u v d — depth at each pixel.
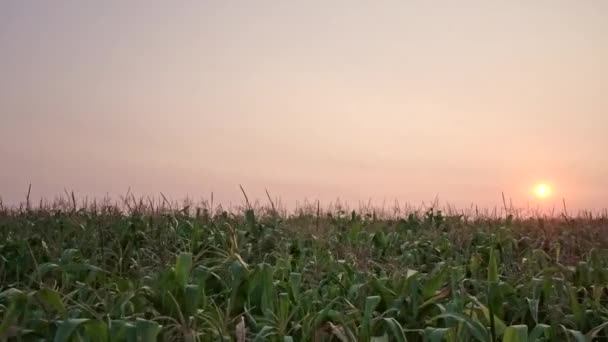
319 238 11.07
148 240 10.67
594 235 12.54
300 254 10.46
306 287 8.12
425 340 5.87
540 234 13.02
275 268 8.34
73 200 13.97
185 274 6.82
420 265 10.82
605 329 6.59
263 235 11.31
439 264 9.48
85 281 8.12
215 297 7.75
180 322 6.25
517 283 8.23
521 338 5.54
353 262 9.24
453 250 11.31
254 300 7.07
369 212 16.12
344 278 8.29
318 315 6.31
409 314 6.71
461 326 5.95
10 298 6.40
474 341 6.12
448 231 13.91
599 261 9.30
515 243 11.75
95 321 5.48
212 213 13.79
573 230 13.41
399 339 5.76
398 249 12.31
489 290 6.62
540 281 7.46
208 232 11.90
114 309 6.50
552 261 10.44
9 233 11.60
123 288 7.38
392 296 7.06
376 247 12.37
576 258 10.32
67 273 8.41
